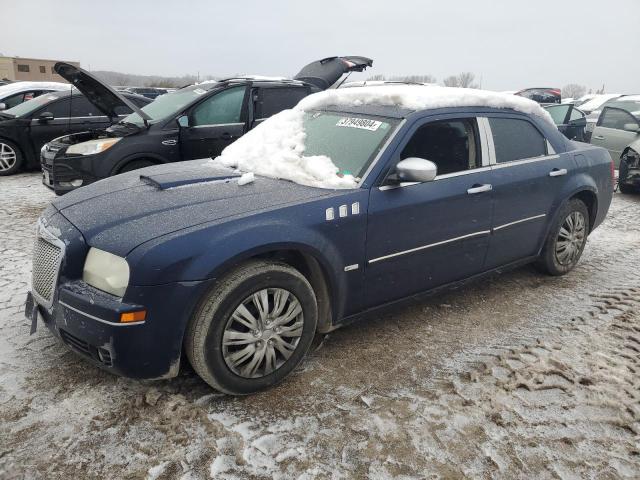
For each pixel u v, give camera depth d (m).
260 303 2.59
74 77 5.55
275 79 7.57
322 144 3.38
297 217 2.68
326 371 2.95
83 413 2.49
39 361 2.93
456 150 3.46
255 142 3.79
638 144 8.11
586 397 2.72
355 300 3.04
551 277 4.52
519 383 2.83
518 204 3.80
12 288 3.96
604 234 6.04
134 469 2.16
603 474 2.20
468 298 4.05
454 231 3.40
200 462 2.21
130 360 2.35
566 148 4.32
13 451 2.23
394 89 3.61
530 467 2.23
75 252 2.51
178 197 2.79
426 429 2.46
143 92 23.98
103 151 6.02
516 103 3.97
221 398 2.66
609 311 3.82
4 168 9.01
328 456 2.26
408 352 3.18
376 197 2.97
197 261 2.36
